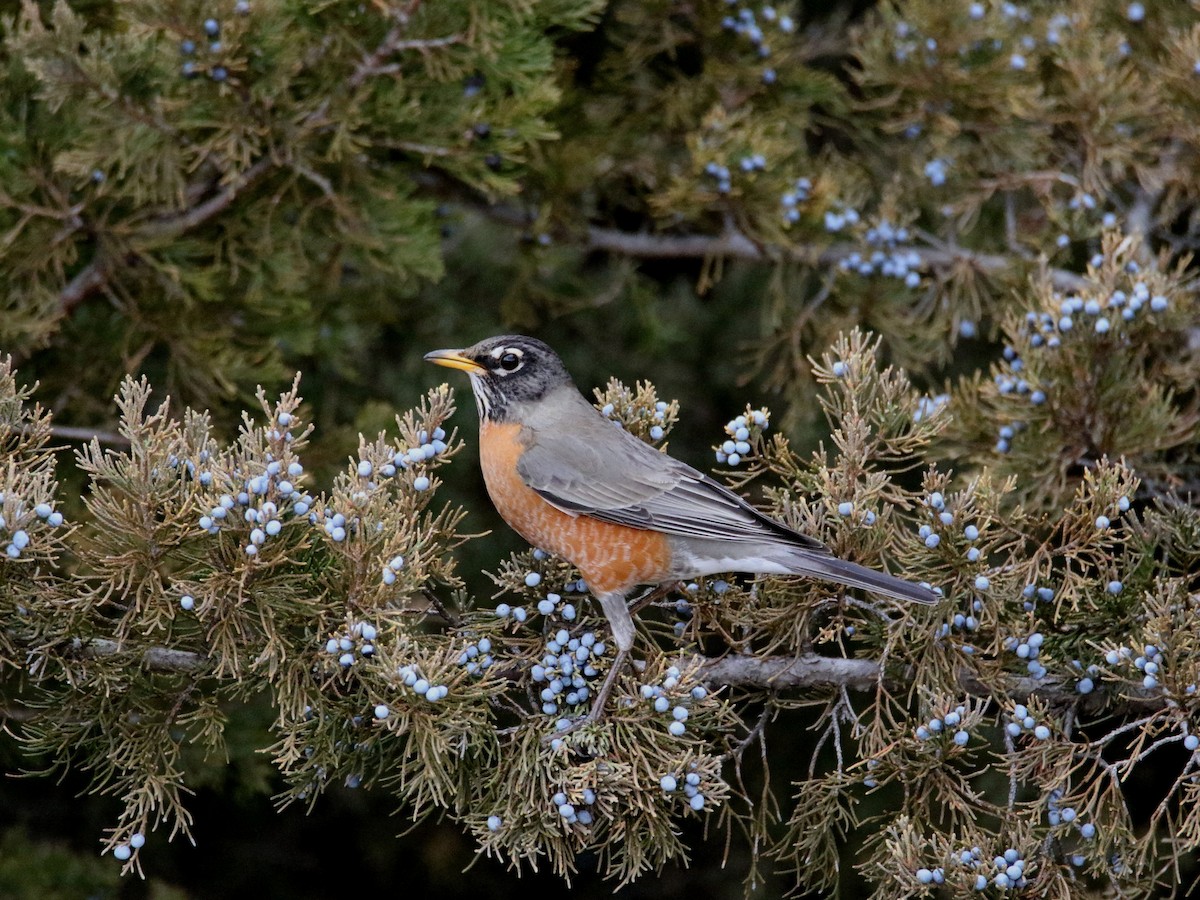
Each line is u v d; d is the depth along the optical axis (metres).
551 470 9.70
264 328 12.73
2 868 12.23
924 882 7.93
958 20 12.80
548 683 8.59
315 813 14.92
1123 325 10.12
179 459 7.79
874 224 13.21
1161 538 8.88
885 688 9.17
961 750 8.13
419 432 8.41
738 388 15.88
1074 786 9.05
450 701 7.65
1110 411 10.30
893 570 11.26
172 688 8.12
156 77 11.21
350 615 7.61
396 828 14.87
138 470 7.45
